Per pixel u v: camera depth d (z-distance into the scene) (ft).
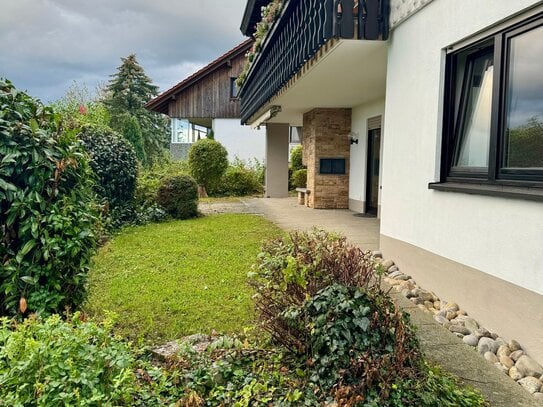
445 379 8.86
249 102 42.70
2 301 10.16
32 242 10.10
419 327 12.05
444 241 14.12
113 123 89.92
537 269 10.18
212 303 14.44
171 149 89.71
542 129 10.64
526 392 8.89
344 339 8.48
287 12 22.43
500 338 11.39
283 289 9.52
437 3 14.33
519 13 10.91
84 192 11.60
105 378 7.08
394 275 16.84
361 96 30.89
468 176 13.51
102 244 24.39
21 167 10.10
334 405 7.93
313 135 39.32
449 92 14.28
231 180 60.90
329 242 10.46
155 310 13.88
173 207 35.09
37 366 6.70
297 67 21.62
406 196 16.71
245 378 8.98
